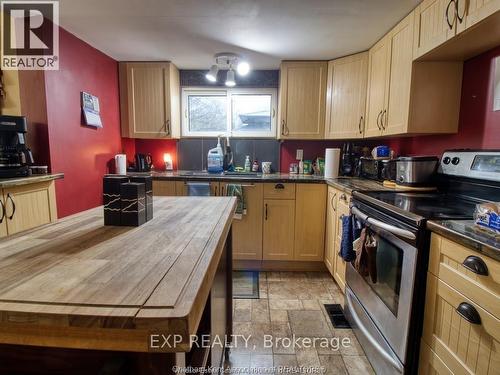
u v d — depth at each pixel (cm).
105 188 98
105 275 60
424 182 183
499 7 113
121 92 299
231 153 332
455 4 139
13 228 175
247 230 274
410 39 184
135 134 303
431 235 114
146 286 56
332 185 245
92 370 61
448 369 104
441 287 108
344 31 217
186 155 337
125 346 48
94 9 184
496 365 84
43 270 63
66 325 47
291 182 267
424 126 185
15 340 50
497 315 84
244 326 191
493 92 157
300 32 219
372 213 156
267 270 282
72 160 229
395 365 129
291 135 296
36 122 204
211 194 275
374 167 247
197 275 61
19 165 185
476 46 154
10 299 51
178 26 210
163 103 299
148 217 106
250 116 334
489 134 160
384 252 146
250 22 203
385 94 221
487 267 87
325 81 287
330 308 213
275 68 316
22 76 201
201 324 98
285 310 210
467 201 154
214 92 329
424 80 183
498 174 140
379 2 174
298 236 273
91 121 247
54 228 96
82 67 238
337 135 282
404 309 125
